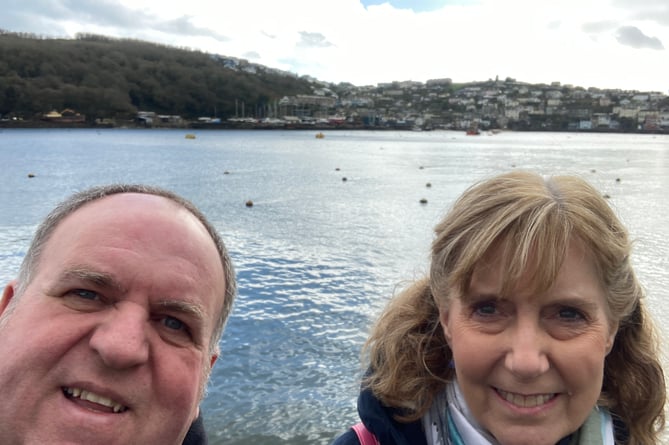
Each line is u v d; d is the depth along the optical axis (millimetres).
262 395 1772
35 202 5855
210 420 1626
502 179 454
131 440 375
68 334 368
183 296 406
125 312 384
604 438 481
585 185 452
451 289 458
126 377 373
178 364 398
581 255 417
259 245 4008
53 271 390
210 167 10664
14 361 366
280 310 2574
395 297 549
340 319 2469
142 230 407
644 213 5621
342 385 1848
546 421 430
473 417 462
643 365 504
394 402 486
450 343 475
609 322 450
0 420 366
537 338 418
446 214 501
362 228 4750
